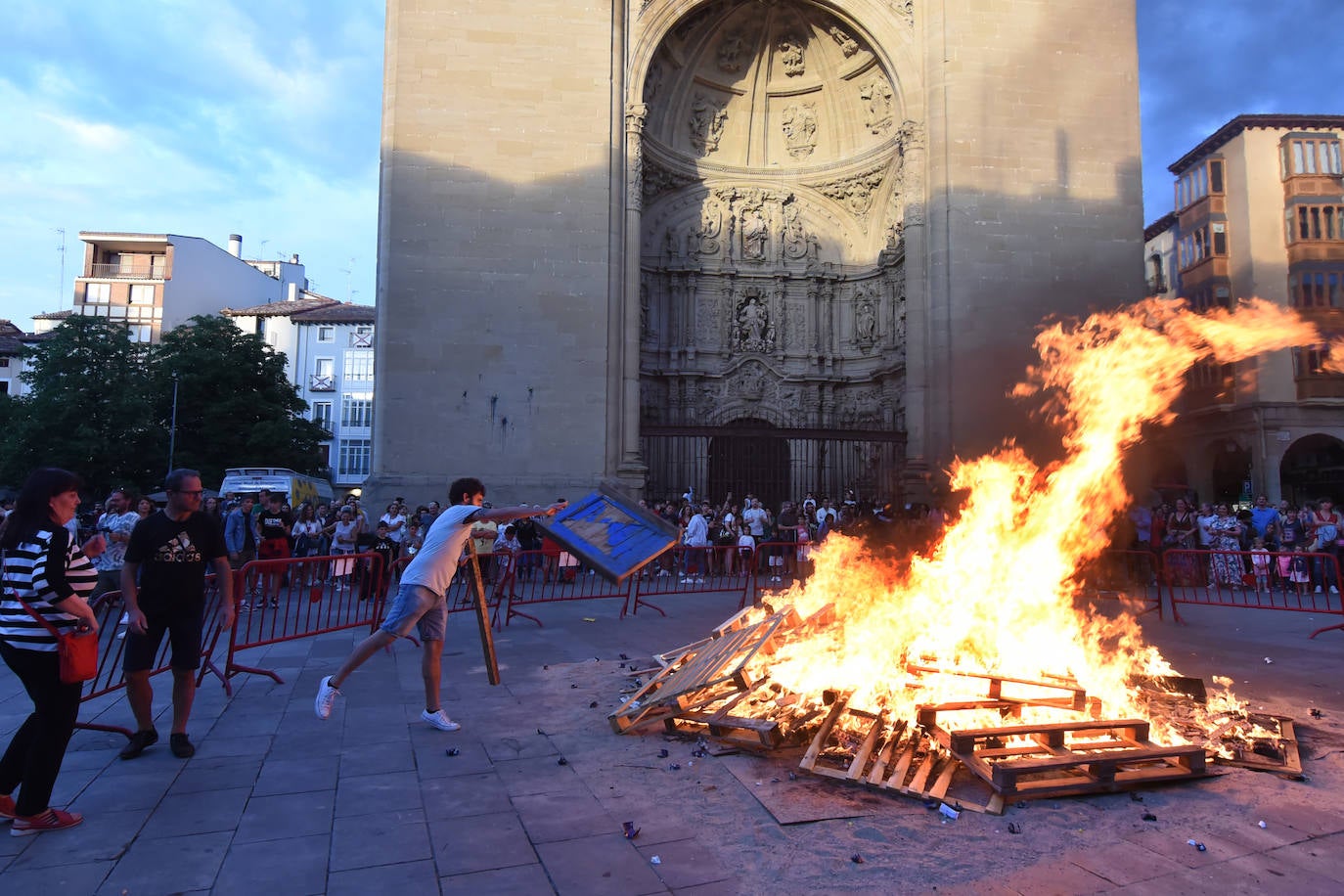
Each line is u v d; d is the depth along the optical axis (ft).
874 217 81.41
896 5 68.08
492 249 59.41
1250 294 94.17
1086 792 13.74
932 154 64.69
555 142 60.85
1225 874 11.00
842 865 11.28
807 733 16.72
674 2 65.46
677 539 21.13
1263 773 14.88
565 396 59.11
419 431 57.41
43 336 155.84
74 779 14.84
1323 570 42.32
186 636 16.25
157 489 109.19
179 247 174.29
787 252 83.15
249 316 171.01
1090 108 66.03
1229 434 94.12
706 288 82.17
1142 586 46.96
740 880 10.85
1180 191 105.70
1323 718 18.70
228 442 110.63
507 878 10.92
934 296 63.77
